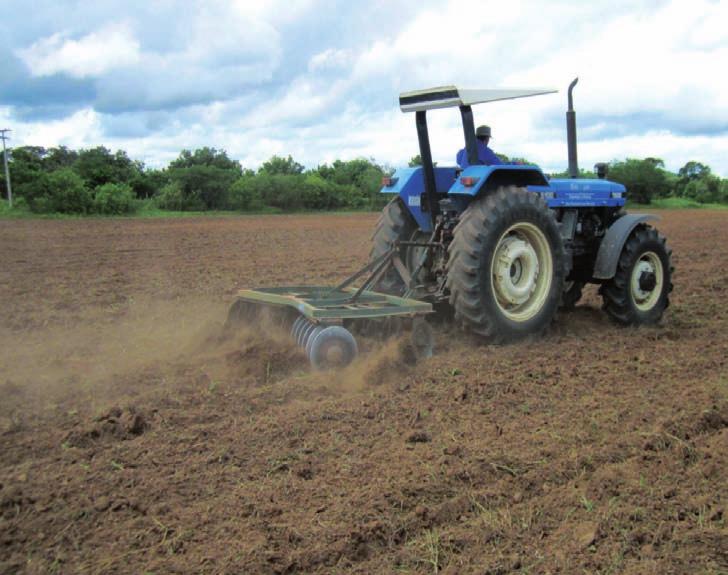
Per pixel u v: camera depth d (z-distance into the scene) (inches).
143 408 167.6
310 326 209.8
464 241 226.2
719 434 156.1
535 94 237.0
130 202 1376.7
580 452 144.5
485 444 148.9
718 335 257.6
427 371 201.3
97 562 105.0
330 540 110.6
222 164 2053.4
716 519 118.7
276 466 136.7
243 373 198.7
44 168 1831.9
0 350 233.9
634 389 188.7
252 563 104.2
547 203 255.3
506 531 114.1
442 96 229.9
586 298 345.4
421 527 115.6
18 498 122.7
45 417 163.9
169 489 127.1
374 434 154.6
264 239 763.4
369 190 1711.4
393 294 258.4
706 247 643.5
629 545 110.3
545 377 199.2
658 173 1863.9
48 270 467.5
